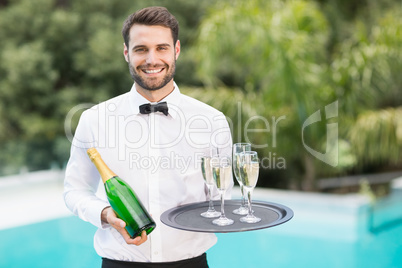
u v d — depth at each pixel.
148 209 1.58
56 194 6.36
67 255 4.32
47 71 9.08
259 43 5.49
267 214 1.51
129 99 1.65
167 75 1.51
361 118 5.51
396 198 5.03
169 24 1.48
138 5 9.43
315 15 5.83
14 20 9.33
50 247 4.50
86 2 9.61
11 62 8.75
